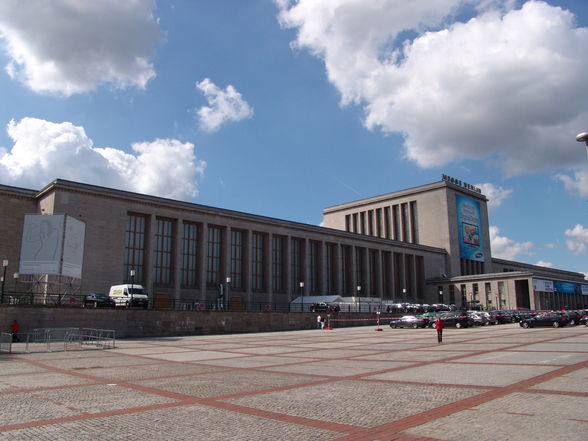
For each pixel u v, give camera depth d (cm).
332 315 5997
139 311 4156
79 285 4862
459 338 3372
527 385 1285
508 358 1967
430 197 10456
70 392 1309
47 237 4109
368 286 8750
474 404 1062
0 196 5331
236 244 6988
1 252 5238
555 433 812
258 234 7294
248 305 6756
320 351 2600
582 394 1136
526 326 4772
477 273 10812
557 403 1046
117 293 4753
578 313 5225
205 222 6494
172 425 922
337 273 8250
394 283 9319
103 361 2178
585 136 2197
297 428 888
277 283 7388
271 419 962
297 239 7856
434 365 1814
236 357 2328
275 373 1686
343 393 1244
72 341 3400
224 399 1182
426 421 920
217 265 6688
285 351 2644
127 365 2002
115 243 5488
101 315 3894
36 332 3484
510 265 12400
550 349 2292
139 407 1094
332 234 8269
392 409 1034
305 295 7656
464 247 10475
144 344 3300
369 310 7175
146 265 5772
